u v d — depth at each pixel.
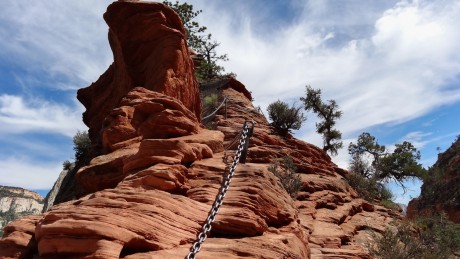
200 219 6.68
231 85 32.44
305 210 15.09
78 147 21.33
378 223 17.55
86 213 5.65
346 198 19.25
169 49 15.15
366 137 38.84
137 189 7.05
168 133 11.17
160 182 7.82
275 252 6.23
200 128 12.65
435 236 13.78
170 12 15.85
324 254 11.25
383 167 35.66
